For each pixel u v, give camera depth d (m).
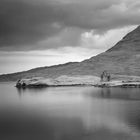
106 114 54.38
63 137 37.31
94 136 37.31
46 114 56.53
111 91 114.75
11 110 64.12
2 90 146.50
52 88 147.00
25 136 38.34
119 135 37.53
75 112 58.00
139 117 50.50
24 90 140.12
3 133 40.16
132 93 102.62
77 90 126.50
